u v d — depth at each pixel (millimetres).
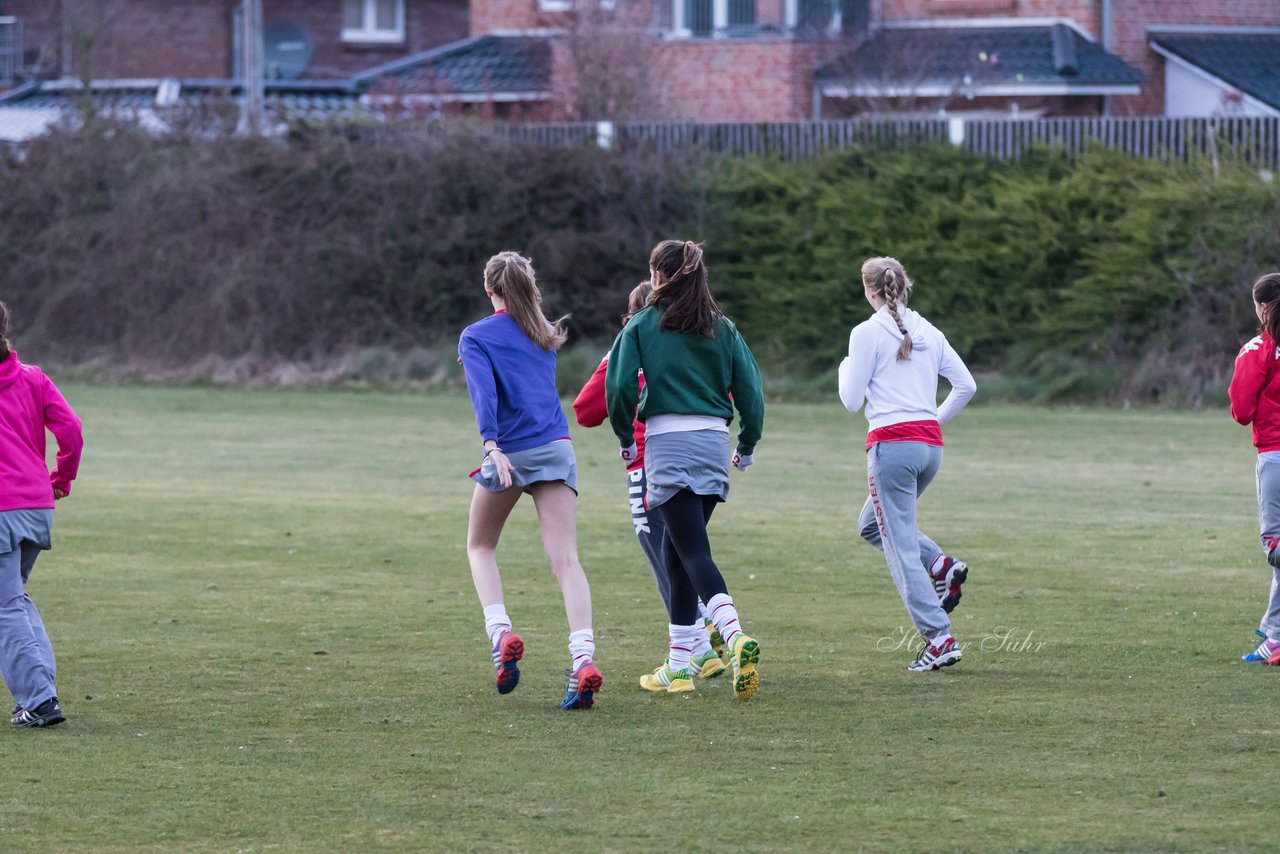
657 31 121812
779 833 18578
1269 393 27484
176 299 107500
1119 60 113562
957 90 112188
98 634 31297
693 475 25453
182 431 76312
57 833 18750
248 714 24703
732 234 104500
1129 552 41500
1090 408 87062
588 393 27625
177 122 112500
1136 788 20219
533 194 105625
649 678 26594
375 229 105875
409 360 101562
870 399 28016
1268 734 22828
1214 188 92000
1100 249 94438
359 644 30422
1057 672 27297
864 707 24875
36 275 110375
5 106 145000
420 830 18797
